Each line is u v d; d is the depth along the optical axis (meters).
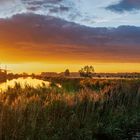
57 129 13.12
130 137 15.12
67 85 26.11
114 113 16.98
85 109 15.50
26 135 11.88
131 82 26.84
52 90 17.30
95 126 14.58
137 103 19.95
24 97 14.21
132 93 21.05
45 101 14.23
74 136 13.17
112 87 21.27
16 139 11.63
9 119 11.89
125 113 17.91
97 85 26.70
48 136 12.56
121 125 16.16
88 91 18.19
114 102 18.48
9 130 11.70
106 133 14.35
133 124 16.55
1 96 13.51
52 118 13.67
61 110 14.27
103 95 18.17
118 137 14.56
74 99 16.09
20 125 11.95
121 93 19.81
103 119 15.78
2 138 11.49
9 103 13.16
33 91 16.06
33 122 12.33
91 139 13.34
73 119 14.11
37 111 13.02
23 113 12.58
